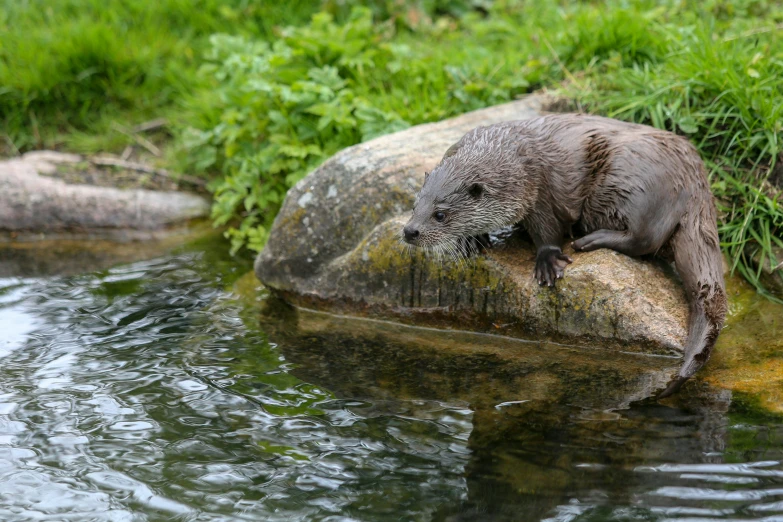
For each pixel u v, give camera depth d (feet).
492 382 23.45
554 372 23.72
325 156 34.53
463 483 19.02
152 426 21.74
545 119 25.38
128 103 43.06
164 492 19.08
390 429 21.34
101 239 37.29
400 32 44.57
